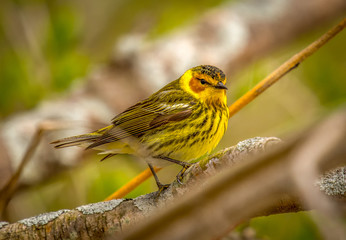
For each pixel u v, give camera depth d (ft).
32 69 39.63
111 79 41.81
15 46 39.99
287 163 5.55
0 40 40.27
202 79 28.17
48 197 34.91
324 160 5.32
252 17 47.88
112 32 47.60
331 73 39.73
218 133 28.14
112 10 48.11
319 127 5.48
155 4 47.85
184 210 6.08
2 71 38.75
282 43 48.44
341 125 5.35
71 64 40.19
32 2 41.65
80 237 18.60
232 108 23.77
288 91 39.52
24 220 19.27
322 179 15.15
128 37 44.83
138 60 43.11
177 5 47.50
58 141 26.55
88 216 18.76
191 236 5.97
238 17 47.70
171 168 35.14
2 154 33.68
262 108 39.32
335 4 50.01
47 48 40.86
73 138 26.71
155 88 42.24
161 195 18.66
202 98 28.02
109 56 45.73
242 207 5.81
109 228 18.42
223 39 45.60
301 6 49.16
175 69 43.27
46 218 19.16
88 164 35.29
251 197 5.75
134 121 27.76
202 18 47.52
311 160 5.35
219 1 49.75
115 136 26.18
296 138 5.59
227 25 46.47
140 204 18.69
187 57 43.83
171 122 27.25
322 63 39.93
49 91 39.73
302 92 39.65
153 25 45.93
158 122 27.27
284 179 5.56
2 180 33.17
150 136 27.32
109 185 31.45
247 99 23.94
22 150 34.12
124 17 47.88
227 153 17.49
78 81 40.96
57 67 39.99
